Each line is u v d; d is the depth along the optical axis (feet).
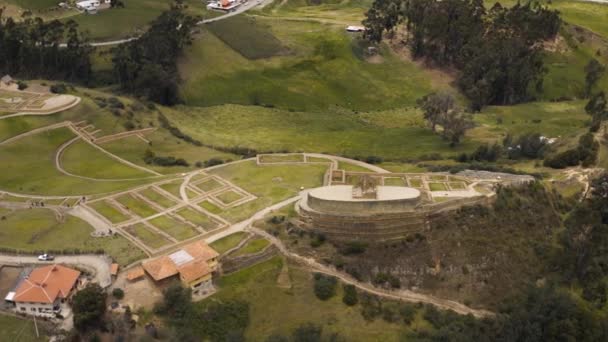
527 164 465.47
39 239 350.43
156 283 307.99
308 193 373.81
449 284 333.01
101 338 283.38
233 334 288.30
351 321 307.37
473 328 310.24
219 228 360.89
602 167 429.38
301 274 327.47
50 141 500.74
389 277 329.11
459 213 358.84
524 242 357.00
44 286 294.87
